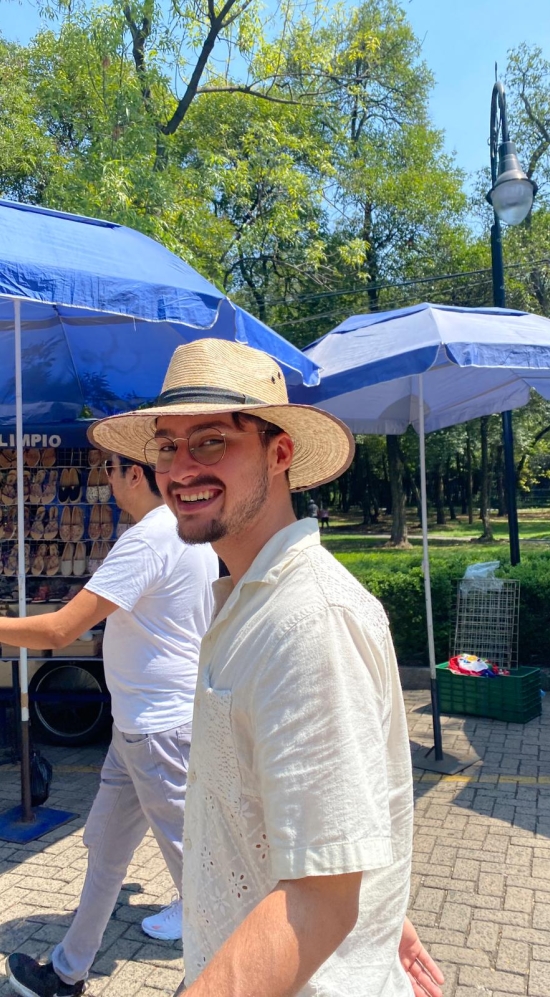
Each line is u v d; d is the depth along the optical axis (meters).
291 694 1.01
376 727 1.03
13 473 5.43
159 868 3.73
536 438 25.67
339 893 0.94
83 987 2.62
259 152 13.64
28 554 5.41
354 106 17.95
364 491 34.38
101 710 5.59
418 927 3.18
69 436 5.37
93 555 5.41
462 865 3.69
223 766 1.13
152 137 10.22
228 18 12.23
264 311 18.06
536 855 3.77
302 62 13.91
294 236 14.98
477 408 7.57
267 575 1.14
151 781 2.45
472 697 6.10
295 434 1.44
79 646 5.32
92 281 3.46
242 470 1.29
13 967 2.58
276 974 0.89
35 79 12.01
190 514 1.30
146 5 10.23
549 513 38.12
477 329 4.73
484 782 4.74
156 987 2.80
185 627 2.51
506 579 6.94
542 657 7.03
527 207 7.01
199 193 12.02
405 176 19.02
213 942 1.17
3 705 5.62
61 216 4.12
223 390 1.29
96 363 6.02
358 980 1.11
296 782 0.97
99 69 10.44
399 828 1.27
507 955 2.97
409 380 6.45
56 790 4.79
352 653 1.04
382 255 20.11
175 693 2.49
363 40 16.56
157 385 6.41
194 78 12.36
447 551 21.09
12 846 3.98
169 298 3.71
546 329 5.17
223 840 1.15
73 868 3.73
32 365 5.91
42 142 10.76
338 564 1.20
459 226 20.41
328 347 5.52
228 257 15.82
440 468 31.88
